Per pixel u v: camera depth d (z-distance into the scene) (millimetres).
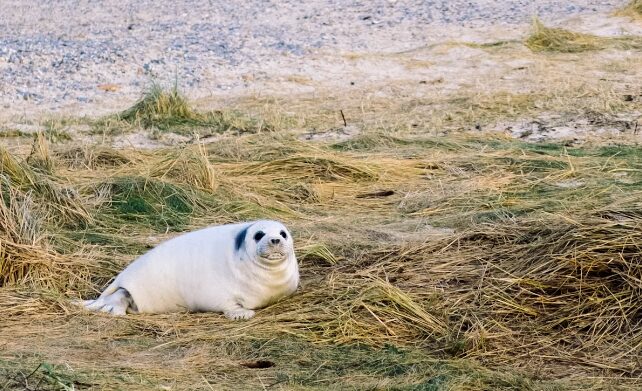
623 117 36156
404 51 50250
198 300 19266
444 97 40812
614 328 18156
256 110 39312
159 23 61094
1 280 20734
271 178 28859
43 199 24688
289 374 16328
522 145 32219
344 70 46562
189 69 46844
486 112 37781
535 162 29750
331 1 65812
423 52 49156
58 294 20094
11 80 45188
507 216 24281
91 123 37719
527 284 19297
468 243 21719
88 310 19328
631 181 27438
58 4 71312
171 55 49688
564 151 30953
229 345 17609
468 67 46531
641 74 44000
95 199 25828
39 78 45594
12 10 69562
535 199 26328
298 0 66812
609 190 26172
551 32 50500
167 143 34844
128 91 43594
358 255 21969
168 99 37969
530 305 18953
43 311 19328
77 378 15750
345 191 28156
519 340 17953
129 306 19609
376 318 18250
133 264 19891
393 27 56344
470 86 42812
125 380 15844
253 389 15711
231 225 20000
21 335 18156
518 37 52719
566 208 24344
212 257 19312
